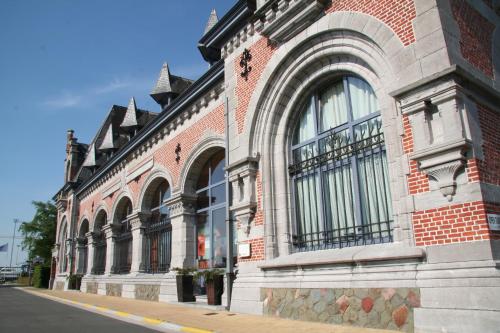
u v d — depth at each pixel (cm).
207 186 1287
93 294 1928
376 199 721
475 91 599
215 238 1214
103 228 1964
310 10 800
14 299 1828
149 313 972
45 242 4191
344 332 591
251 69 984
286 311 769
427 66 603
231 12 1037
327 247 793
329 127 842
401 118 638
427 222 583
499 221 543
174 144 1398
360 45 728
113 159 1906
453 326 515
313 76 851
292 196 885
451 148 554
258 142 928
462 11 661
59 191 3048
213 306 1013
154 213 1592
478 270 515
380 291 617
